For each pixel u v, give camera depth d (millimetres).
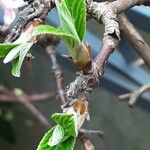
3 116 1365
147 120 1463
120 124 1481
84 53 282
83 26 281
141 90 611
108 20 304
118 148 1489
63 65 722
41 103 1496
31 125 1439
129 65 759
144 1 345
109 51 288
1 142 1529
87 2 313
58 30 261
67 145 274
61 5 276
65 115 269
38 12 293
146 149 1476
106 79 755
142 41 490
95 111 1474
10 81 1410
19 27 292
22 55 268
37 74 1431
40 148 272
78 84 283
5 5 312
